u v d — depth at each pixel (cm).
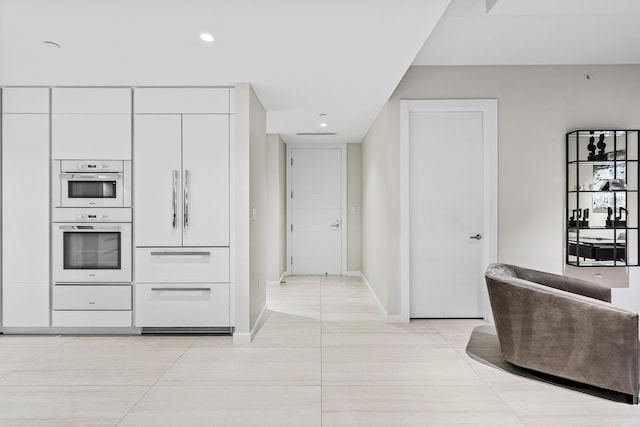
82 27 250
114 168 363
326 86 363
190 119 363
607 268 409
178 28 252
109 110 363
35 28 251
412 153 421
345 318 429
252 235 372
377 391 258
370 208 555
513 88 408
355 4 224
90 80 348
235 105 356
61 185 364
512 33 338
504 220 408
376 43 274
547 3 283
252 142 371
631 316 237
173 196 363
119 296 366
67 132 363
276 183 613
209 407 237
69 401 244
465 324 405
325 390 259
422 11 232
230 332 374
